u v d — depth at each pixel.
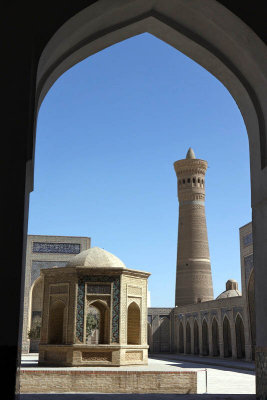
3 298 3.39
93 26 4.52
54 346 10.37
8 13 3.89
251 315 18.25
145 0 4.56
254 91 4.95
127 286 10.75
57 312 11.21
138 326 11.05
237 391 9.00
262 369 4.47
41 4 3.97
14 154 3.62
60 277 10.80
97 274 10.62
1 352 3.31
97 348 10.18
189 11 4.65
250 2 4.32
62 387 8.45
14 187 3.56
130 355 10.57
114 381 8.54
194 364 17.84
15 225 3.51
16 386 3.38
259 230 4.79
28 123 3.72
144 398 5.09
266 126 4.80
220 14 4.42
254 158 4.99
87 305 10.45
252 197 4.97
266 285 4.55
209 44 5.01
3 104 3.70
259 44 4.36
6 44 3.82
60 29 4.01
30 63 3.80
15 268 3.44
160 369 9.35
